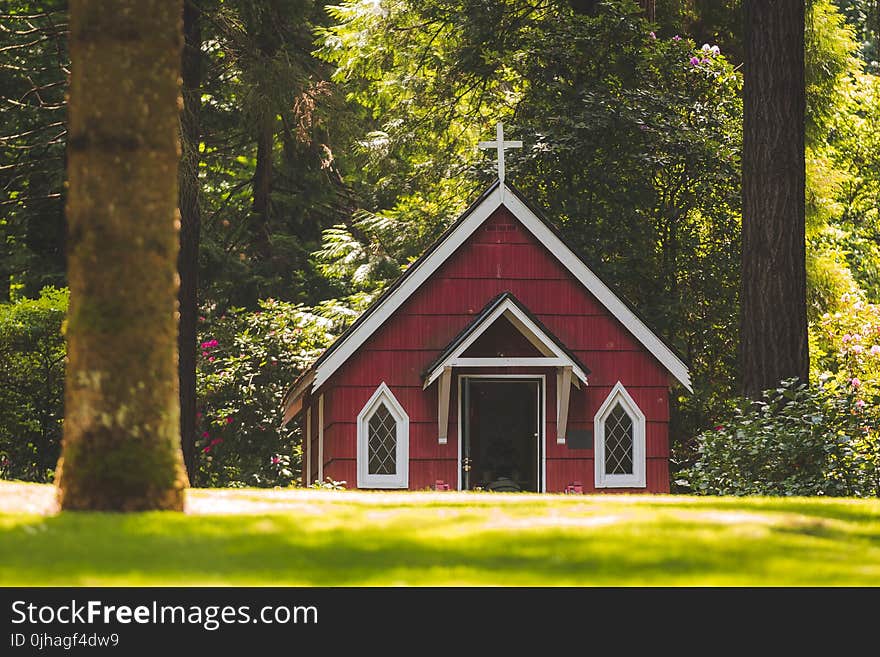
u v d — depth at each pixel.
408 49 42.06
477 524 10.64
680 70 34.53
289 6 35.69
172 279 11.16
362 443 26.23
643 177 33.00
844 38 41.91
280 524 10.51
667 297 32.91
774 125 24.81
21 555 8.89
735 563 8.95
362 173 50.88
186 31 30.94
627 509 12.09
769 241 24.70
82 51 11.00
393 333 26.50
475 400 26.58
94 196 10.91
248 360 36.16
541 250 26.94
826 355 33.50
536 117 33.97
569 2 36.59
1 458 30.83
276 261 47.69
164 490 11.13
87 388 10.98
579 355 26.83
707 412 33.22
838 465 20.78
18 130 37.41
